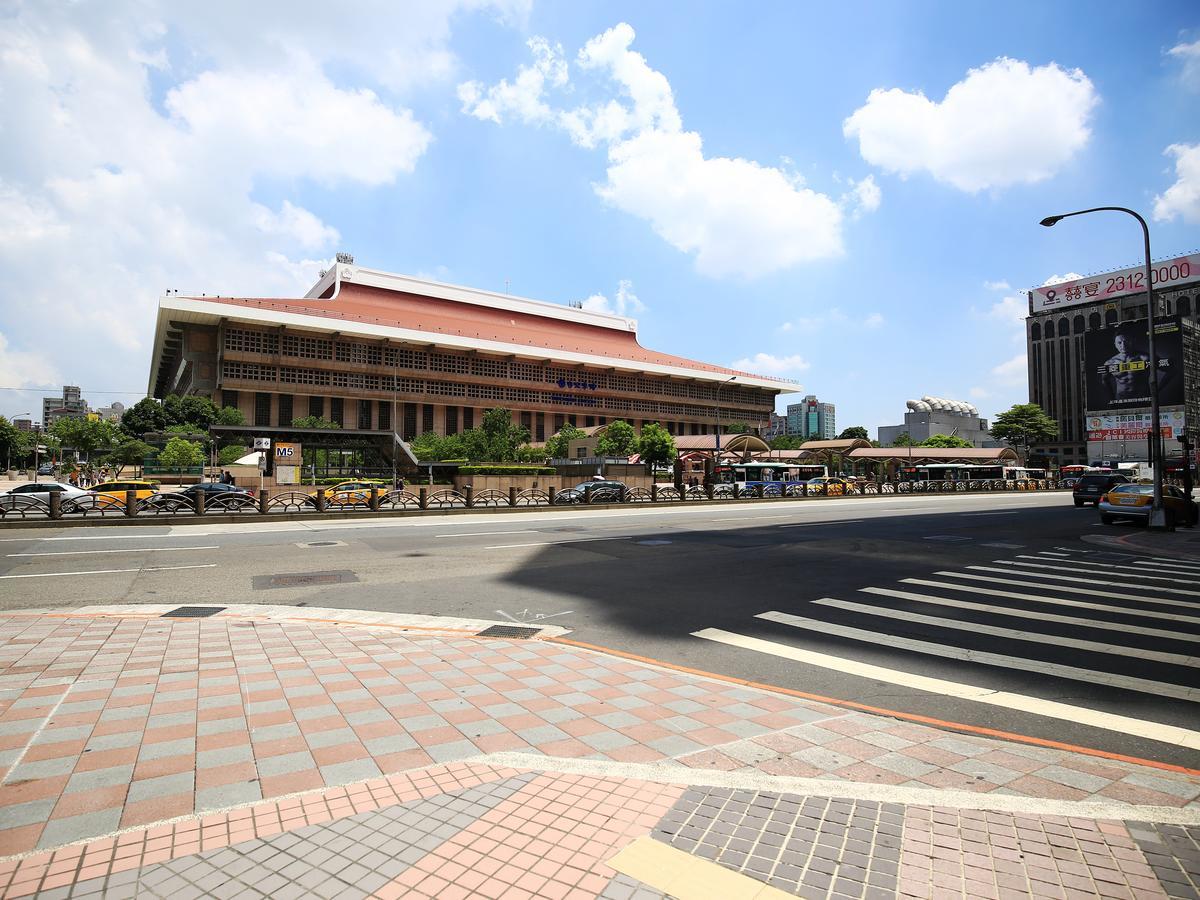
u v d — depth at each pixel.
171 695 5.19
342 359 80.56
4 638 7.02
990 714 5.00
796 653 6.69
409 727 4.57
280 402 77.31
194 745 4.22
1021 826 3.27
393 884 2.73
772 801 3.51
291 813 3.34
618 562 13.02
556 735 4.46
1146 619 8.16
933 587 10.33
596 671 5.98
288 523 22.78
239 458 48.81
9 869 2.84
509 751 4.17
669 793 3.58
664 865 2.87
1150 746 4.41
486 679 5.70
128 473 60.31
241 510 25.42
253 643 6.88
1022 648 6.87
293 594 9.88
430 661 6.25
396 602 9.28
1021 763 4.11
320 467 52.00
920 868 2.88
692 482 54.06
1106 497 22.08
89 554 14.25
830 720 4.83
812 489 46.31
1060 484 70.00
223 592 10.04
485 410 92.06
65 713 4.77
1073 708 5.14
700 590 10.09
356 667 6.03
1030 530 19.94
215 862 2.90
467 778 3.75
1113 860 2.95
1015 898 2.65
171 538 17.56
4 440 83.31
